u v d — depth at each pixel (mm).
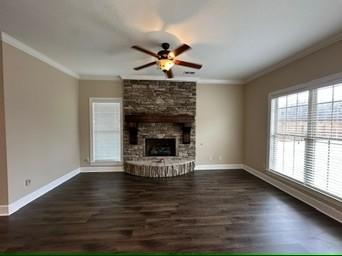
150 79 5477
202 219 2857
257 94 5156
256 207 3270
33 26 2609
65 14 2307
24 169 3330
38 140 3703
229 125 5891
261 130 4980
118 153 5582
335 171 2951
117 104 5512
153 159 5609
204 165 5844
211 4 2100
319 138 3225
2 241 2336
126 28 2639
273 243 2307
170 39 2961
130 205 3336
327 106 3090
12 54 3045
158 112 5570
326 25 2549
